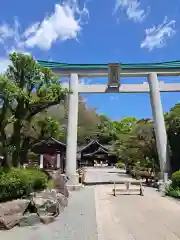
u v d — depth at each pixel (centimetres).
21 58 1012
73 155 1733
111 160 5422
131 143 2575
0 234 647
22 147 1078
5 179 808
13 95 894
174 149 1808
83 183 2038
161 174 1727
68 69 1842
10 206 741
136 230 718
